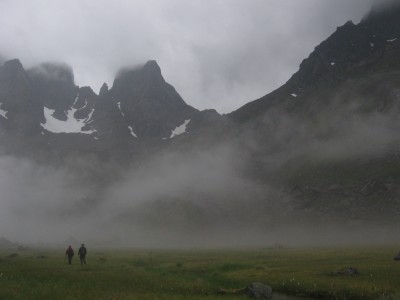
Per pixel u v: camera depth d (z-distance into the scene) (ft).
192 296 122.93
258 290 130.52
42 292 116.47
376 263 205.67
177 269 208.85
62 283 137.49
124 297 114.83
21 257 256.73
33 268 178.40
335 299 128.77
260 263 228.63
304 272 178.60
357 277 157.89
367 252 296.71
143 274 175.22
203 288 141.79
